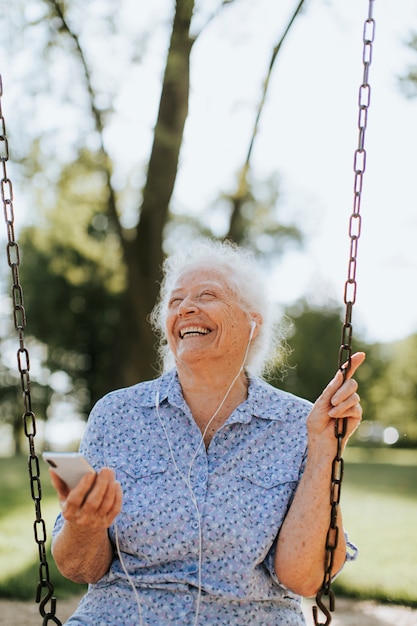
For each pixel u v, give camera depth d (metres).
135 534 2.74
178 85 12.19
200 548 2.69
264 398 2.95
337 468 2.71
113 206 13.41
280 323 3.46
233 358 3.01
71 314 25.88
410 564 6.93
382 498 11.42
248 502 2.75
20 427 29.69
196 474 2.80
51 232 14.55
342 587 6.19
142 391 3.02
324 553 2.69
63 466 2.38
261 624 2.69
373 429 36.09
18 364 3.01
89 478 2.36
